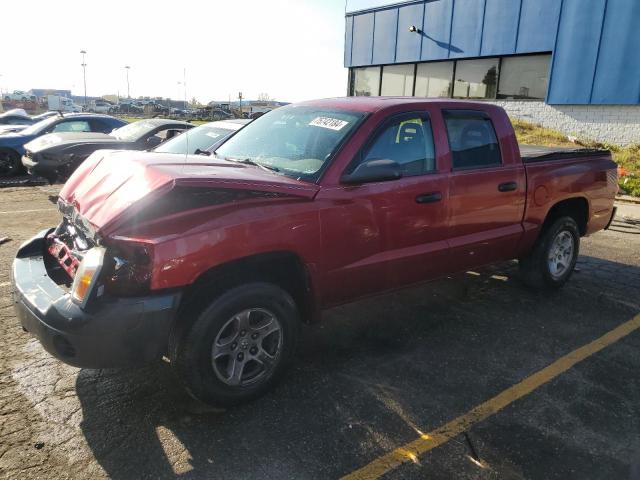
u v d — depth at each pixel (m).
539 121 15.85
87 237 2.93
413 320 4.46
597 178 5.32
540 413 3.12
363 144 3.50
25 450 2.67
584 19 14.07
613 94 13.77
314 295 3.32
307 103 4.29
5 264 5.42
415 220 3.73
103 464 2.60
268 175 3.27
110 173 3.14
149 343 2.67
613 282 5.58
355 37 21.58
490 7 16.33
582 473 2.62
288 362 3.27
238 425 2.93
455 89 18.17
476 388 3.39
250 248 2.90
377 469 2.62
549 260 5.04
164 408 3.08
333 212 3.26
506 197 4.39
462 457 2.72
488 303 4.88
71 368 3.49
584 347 4.01
